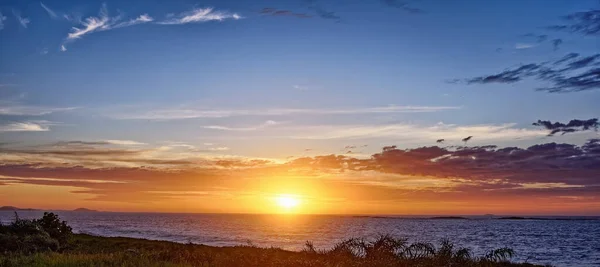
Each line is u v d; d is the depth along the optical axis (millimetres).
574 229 176250
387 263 21875
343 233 117500
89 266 18297
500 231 150000
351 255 24172
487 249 72500
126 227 136750
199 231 118938
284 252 35719
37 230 32062
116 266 18906
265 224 198750
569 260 60188
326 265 21688
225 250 38469
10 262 19172
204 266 20453
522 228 182500
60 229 39344
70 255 21219
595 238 111812
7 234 29609
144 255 22141
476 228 177625
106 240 52156
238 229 137875
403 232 131625
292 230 135500
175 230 122000
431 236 110750
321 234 110062
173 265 19188
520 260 58938
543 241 99562
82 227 130500
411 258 22734
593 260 60250
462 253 23828
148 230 118688
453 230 153250
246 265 21484
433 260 22516
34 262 19438
